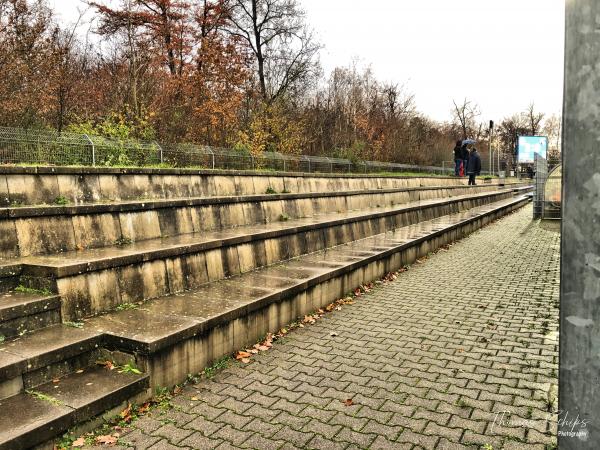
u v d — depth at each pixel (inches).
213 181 400.2
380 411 155.6
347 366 193.0
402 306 285.1
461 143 1214.9
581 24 54.3
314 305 267.6
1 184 241.3
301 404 160.2
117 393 147.6
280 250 320.8
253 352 207.0
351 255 344.2
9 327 164.1
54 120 506.3
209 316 191.2
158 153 460.4
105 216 252.1
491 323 250.8
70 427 133.9
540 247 508.7
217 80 662.5
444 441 137.6
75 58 686.5
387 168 1074.1
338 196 508.7
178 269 236.1
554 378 180.5
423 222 586.6
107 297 199.5
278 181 490.9
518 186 1519.4
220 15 972.6
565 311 56.8
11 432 121.8
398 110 1475.1
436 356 204.1
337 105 1178.0
